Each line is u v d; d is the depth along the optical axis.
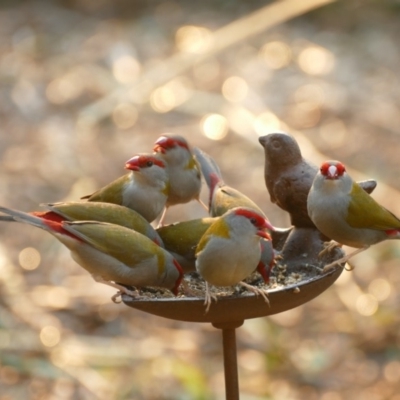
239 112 16.70
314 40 20.00
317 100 17.30
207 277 5.90
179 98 17.48
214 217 6.76
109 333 11.29
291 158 6.84
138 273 6.16
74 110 17.22
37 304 11.75
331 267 6.16
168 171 7.44
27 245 13.31
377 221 6.73
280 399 10.06
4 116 17.03
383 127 16.27
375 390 10.27
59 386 10.25
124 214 6.49
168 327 11.50
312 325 11.49
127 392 10.10
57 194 14.29
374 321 11.41
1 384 10.33
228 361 6.29
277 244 7.08
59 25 20.97
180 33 20.20
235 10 21.38
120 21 21.28
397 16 20.98
